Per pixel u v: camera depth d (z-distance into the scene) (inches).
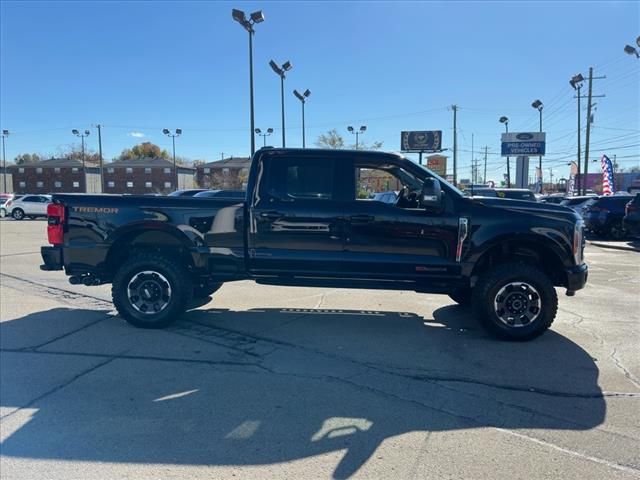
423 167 229.0
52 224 237.0
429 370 185.6
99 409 150.4
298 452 126.7
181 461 122.0
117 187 3152.1
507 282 217.2
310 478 115.4
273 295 323.0
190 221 233.5
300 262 228.8
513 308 219.8
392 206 225.1
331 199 228.4
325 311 277.6
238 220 231.1
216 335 228.4
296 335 229.1
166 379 174.6
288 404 155.0
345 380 175.2
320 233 226.8
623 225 633.6
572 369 187.2
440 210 222.2
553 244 218.5
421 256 224.8
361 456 125.2
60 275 395.2
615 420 146.2
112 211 235.1
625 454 127.1
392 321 256.1
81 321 249.8
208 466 120.0
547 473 118.2
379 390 166.6
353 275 228.2
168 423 141.6
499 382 174.4
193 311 275.1
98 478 114.6
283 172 230.8
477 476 116.6
